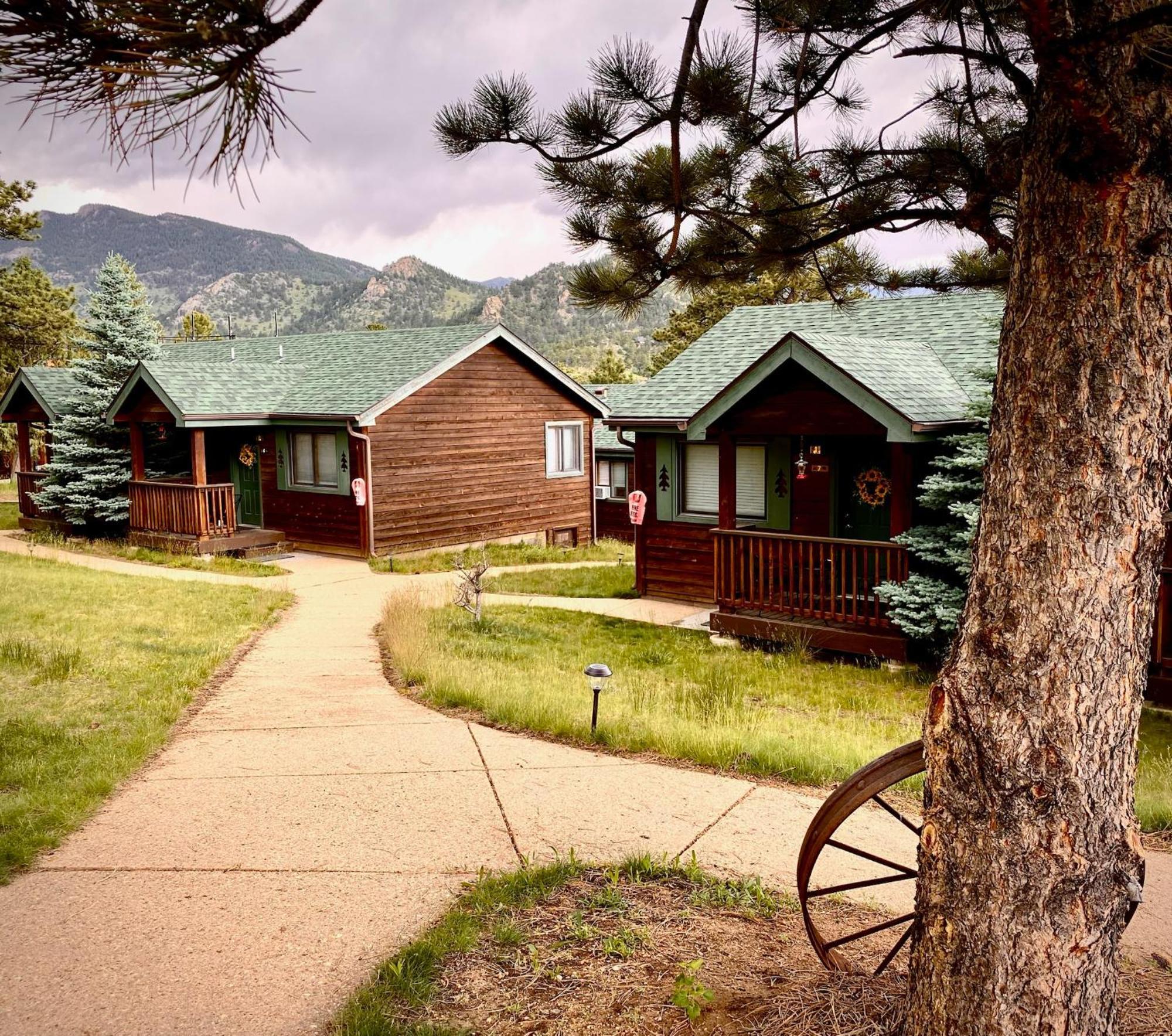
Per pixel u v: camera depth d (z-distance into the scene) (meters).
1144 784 7.03
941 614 10.16
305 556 20.11
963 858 2.82
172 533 19.56
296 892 4.65
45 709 7.81
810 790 6.47
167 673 9.25
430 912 4.43
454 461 21.05
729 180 5.37
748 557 13.18
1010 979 2.74
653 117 4.92
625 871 4.90
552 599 15.47
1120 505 2.73
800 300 26.11
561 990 3.69
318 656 10.77
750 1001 3.52
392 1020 3.46
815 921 4.42
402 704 8.59
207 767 6.66
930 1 4.37
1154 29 2.67
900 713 9.21
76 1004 3.63
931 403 11.37
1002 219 5.40
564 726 7.66
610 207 5.37
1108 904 2.76
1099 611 2.73
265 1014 3.57
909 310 16.02
